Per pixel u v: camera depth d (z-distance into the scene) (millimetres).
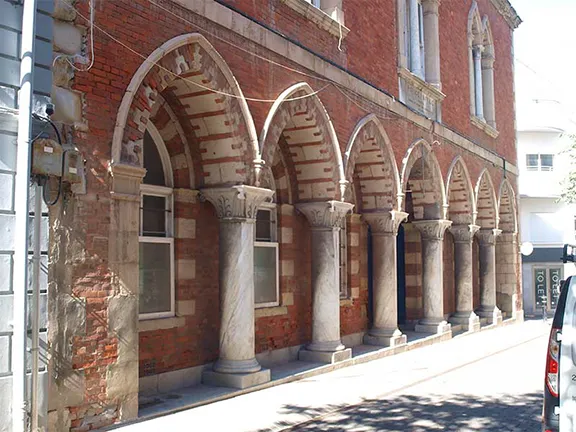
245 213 10570
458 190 20734
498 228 24031
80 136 7758
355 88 14133
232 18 10398
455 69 20672
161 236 10594
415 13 17938
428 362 14406
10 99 7062
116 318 8078
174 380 10422
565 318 5992
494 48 24922
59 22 7625
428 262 18547
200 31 9727
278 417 9000
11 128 7016
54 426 7297
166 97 10461
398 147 16141
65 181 7496
